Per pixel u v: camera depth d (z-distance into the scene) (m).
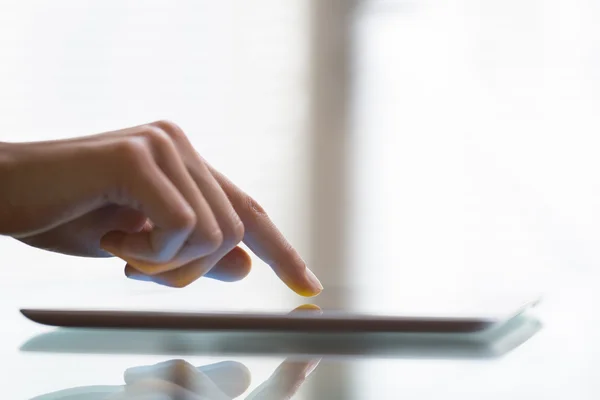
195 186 0.60
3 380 0.51
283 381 0.51
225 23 1.50
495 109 1.41
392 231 1.30
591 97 1.38
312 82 1.49
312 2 1.48
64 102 1.52
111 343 0.56
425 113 1.44
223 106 1.50
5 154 0.61
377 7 1.46
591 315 0.62
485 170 1.41
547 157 1.39
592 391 0.49
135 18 1.50
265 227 0.64
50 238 0.64
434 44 1.44
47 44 1.51
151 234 0.59
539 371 0.52
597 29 1.37
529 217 1.38
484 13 1.41
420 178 1.42
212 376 0.51
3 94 1.51
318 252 1.00
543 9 1.39
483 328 0.56
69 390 0.49
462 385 0.51
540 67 1.40
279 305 0.59
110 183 0.60
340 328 0.56
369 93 1.46
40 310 0.57
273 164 1.48
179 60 1.51
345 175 1.45
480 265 1.01
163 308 0.57
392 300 0.61
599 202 1.36
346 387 0.50
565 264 1.26
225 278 0.65
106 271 0.94
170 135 0.62
